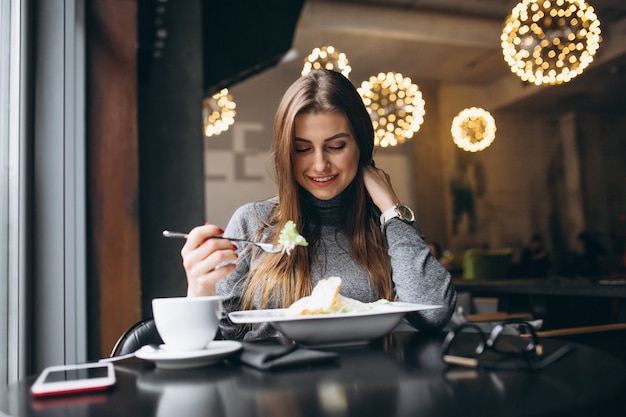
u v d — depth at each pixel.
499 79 10.12
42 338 1.88
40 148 1.93
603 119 11.17
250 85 9.16
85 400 0.64
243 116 9.05
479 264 5.66
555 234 10.80
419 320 1.22
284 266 1.29
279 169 1.30
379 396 0.61
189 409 0.58
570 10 4.70
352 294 1.32
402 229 1.31
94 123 2.35
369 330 0.94
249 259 1.36
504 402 0.57
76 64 2.26
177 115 3.23
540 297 4.06
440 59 9.00
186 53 3.30
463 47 8.45
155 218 3.09
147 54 2.84
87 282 2.28
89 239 2.30
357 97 1.33
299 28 7.39
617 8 7.38
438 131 10.09
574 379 0.66
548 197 10.88
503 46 5.14
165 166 3.16
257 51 3.59
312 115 1.24
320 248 1.36
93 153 2.33
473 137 7.96
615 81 9.05
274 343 0.99
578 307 3.92
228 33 3.57
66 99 2.08
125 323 2.32
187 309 0.80
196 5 3.36
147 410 0.58
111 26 2.42
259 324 1.28
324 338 0.92
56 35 1.99
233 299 1.30
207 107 5.41
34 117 1.92
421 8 7.18
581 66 4.97
